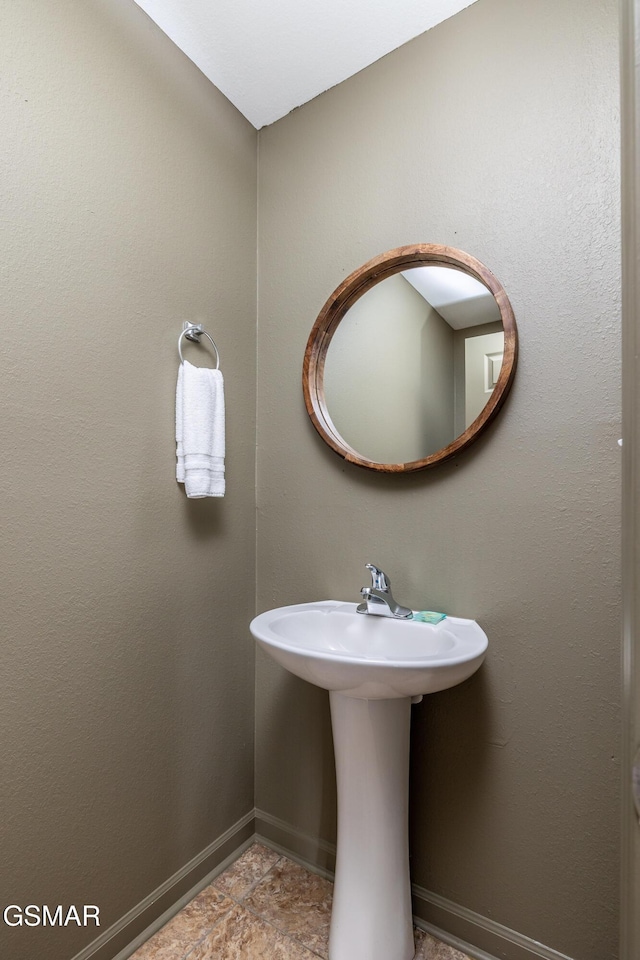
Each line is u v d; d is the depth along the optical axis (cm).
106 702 115
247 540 159
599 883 104
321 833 145
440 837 124
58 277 107
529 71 118
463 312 125
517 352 116
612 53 108
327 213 151
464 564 123
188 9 127
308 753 149
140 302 125
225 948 119
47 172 105
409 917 115
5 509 97
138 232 125
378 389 137
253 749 160
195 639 139
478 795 119
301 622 128
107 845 114
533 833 112
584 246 110
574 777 108
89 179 114
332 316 146
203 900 134
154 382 129
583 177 110
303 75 148
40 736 102
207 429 132
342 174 148
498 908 116
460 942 120
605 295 107
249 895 136
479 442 121
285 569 156
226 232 154
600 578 106
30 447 101
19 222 100
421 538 130
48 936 102
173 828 131
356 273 139
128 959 116
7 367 97
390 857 112
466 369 123
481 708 119
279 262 161
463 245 125
